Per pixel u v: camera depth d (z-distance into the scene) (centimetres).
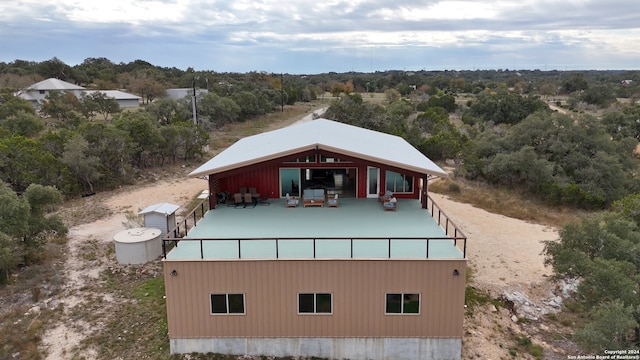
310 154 1834
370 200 2011
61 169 3128
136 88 9788
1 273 1872
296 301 1410
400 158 1845
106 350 1455
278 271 1388
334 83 14812
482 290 1922
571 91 12738
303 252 1442
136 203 3048
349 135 2330
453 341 1439
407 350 1443
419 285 1391
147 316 1641
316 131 2364
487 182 3947
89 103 6881
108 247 2259
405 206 1928
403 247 1486
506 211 3139
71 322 1596
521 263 2222
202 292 1408
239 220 1747
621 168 3797
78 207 2939
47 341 1486
